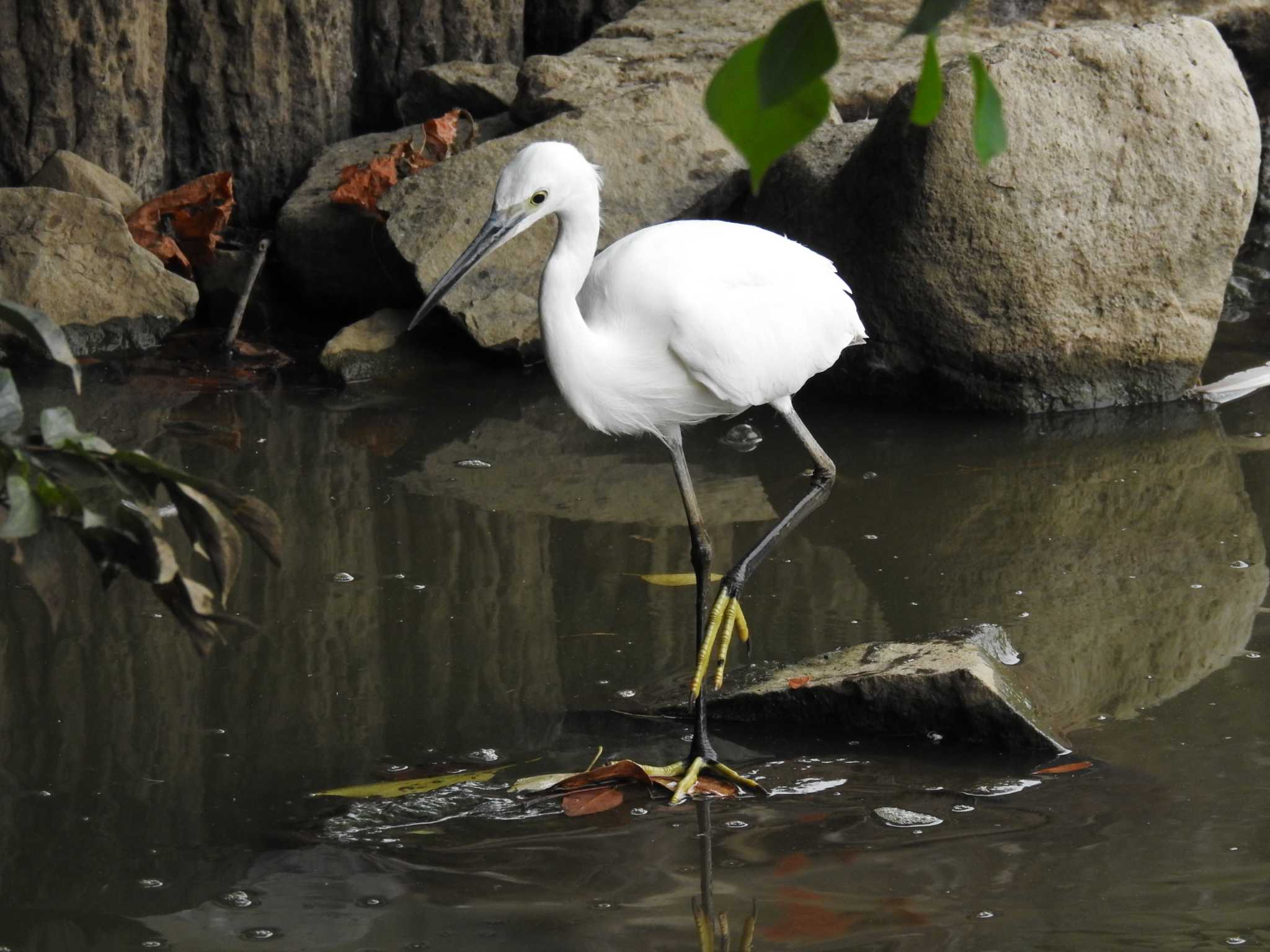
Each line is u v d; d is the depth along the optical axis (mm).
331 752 6898
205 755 6852
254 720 7223
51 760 6773
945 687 6918
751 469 11016
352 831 6156
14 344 13375
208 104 15344
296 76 15680
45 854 5945
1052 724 7016
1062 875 5609
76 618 8383
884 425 11922
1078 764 6613
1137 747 6758
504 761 6848
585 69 15617
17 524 2617
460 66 16469
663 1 17531
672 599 8727
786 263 8203
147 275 13773
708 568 7652
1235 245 12109
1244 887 5441
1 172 14547
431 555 9367
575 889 5676
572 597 8758
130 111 14727
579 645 8117
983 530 9672
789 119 2086
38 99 14297
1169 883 5508
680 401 8000
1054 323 11750
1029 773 6555
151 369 13336
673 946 5207
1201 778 6414
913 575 8984
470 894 5645
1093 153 11688
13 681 7602
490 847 6043
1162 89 11844
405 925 5402
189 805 6375
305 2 15438
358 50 16719
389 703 7430
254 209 15844
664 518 10023
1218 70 12125
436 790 6543
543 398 12734
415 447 11461
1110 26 12258
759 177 2111
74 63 14297
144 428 11742
